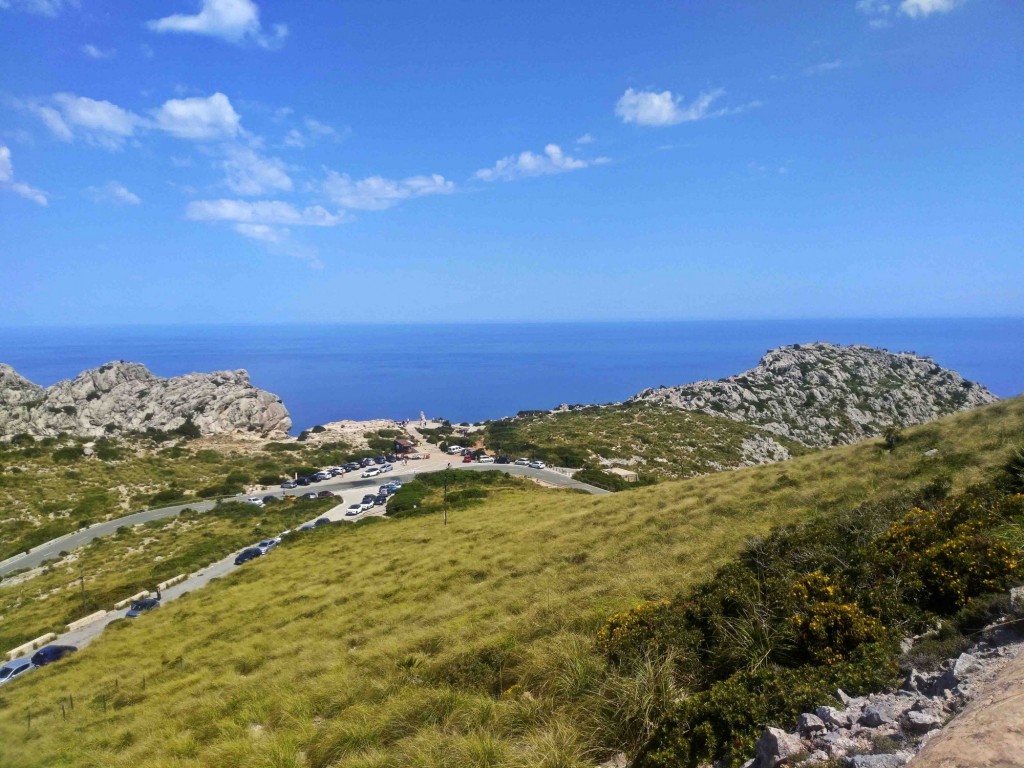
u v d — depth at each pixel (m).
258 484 86.25
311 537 49.28
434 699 9.19
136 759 11.20
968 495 10.24
